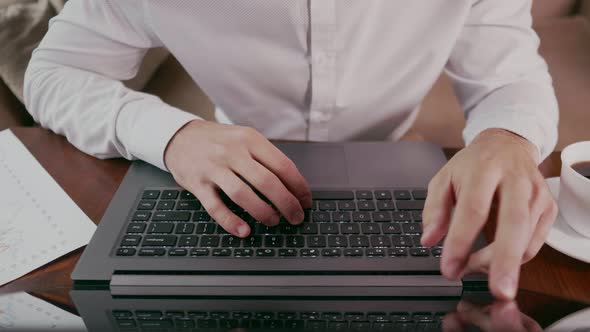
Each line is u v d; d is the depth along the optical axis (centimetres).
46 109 65
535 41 71
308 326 38
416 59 73
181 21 69
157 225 47
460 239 36
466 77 72
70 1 71
